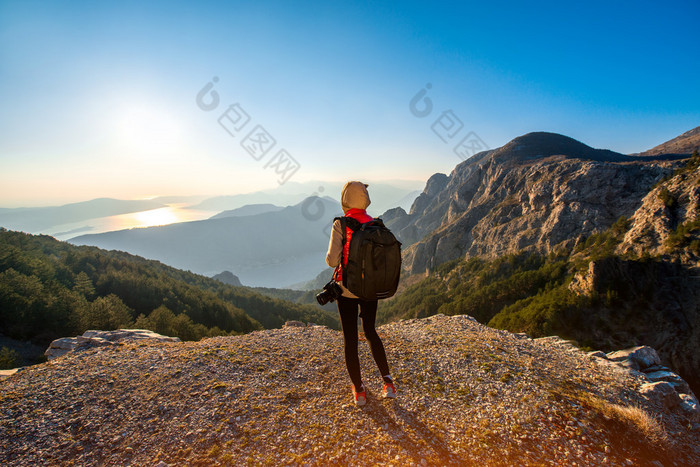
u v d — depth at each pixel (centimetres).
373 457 304
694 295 5738
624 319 5991
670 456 347
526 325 6631
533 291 9038
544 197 12062
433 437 336
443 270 14188
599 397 441
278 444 324
